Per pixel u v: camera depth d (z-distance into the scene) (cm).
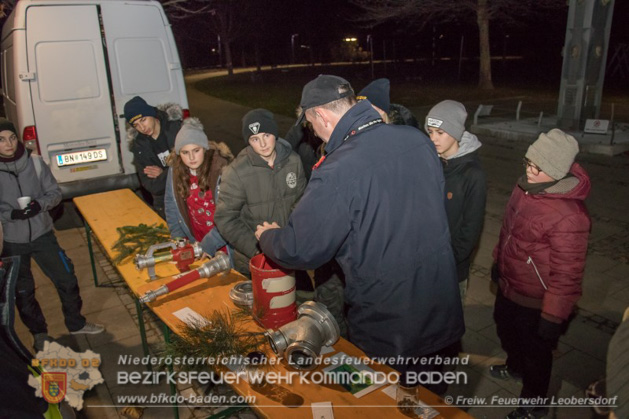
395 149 184
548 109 1541
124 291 449
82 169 578
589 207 623
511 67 3300
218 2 3331
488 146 1018
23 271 338
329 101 187
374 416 172
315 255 181
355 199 178
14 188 334
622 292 414
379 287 187
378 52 4412
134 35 583
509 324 276
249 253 286
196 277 256
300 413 175
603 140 938
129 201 432
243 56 4656
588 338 352
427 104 1736
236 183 287
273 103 1891
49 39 543
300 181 305
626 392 103
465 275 286
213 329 204
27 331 394
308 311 195
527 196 242
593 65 1024
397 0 1959
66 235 591
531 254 241
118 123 584
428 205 188
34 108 543
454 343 211
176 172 321
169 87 609
